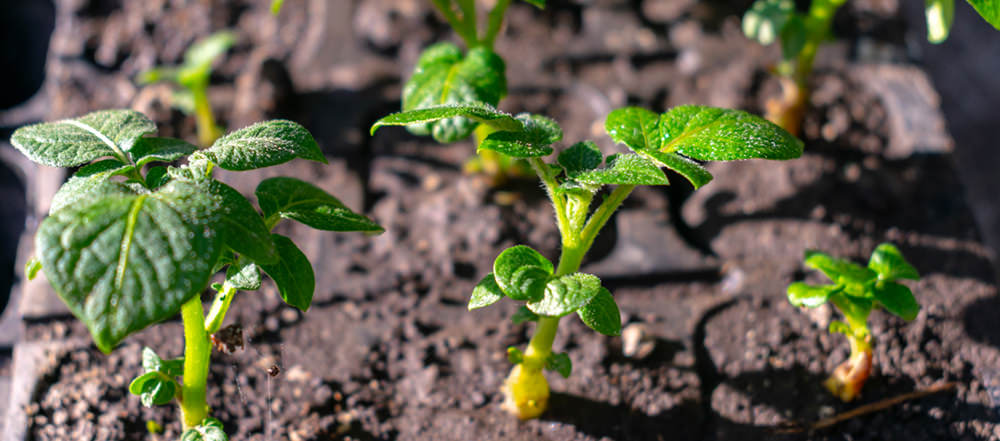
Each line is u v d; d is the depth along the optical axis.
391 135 0.42
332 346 0.37
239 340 0.32
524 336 0.37
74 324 0.37
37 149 0.31
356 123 0.42
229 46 0.43
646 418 0.35
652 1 0.46
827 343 0.36
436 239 0.39
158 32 0.45
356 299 0.38
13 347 0.38
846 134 0.41
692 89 0.43
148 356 0.32
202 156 0.30
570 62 0.44
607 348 0.36
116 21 0.45
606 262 0.39
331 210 0.33
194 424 0.33
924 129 0.42
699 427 0.35
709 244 0.39
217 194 0.29
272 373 0.34
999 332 0.37
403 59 0.44
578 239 0.32
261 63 0.42
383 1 0.46
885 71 0.43
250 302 0.37
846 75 0.43
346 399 0.35
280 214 0.32
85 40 0.44
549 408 0.35
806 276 0.38
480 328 0.37
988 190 0.50
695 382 0.36
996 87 0.55
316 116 0.42
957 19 0.58
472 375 0.36
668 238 0.39
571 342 0.37
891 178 0.40
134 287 0.28
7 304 0.40
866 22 0.45
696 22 0.45
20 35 0.50
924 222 0.39
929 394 0.35
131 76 0.43
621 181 0.30
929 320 0.37
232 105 0.42
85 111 0.42
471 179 0.40
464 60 0.36
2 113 0.43
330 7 0.46
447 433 0.35
